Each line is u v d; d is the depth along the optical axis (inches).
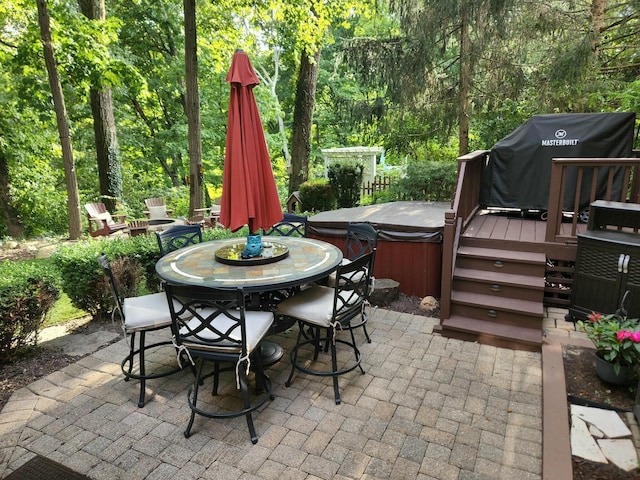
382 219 198.4
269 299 125.3
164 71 509.0
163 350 136.9
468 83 282.0
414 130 322.3
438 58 287.0
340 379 116.9
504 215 219.1
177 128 547.2
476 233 175.9
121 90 413.1
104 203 391.5
